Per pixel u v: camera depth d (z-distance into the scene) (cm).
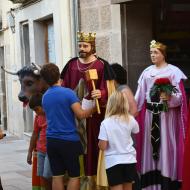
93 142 659
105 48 927
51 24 1309
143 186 695
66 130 617
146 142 695
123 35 873
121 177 589
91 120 657
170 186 685
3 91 1831
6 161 1135
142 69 884
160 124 680
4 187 866
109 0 902
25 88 750
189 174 580
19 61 1505
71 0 1058
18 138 1540
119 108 592
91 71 632
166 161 679
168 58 884
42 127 688
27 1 1358
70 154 618
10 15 1542
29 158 723
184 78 684
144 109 700
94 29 962
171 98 668
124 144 591
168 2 874
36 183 718
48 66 629
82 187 665
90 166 659
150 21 884
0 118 1841
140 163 698
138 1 861
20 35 1482
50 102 621
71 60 684
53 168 631
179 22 887
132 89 877
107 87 647
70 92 622
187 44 893
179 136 682
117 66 668
